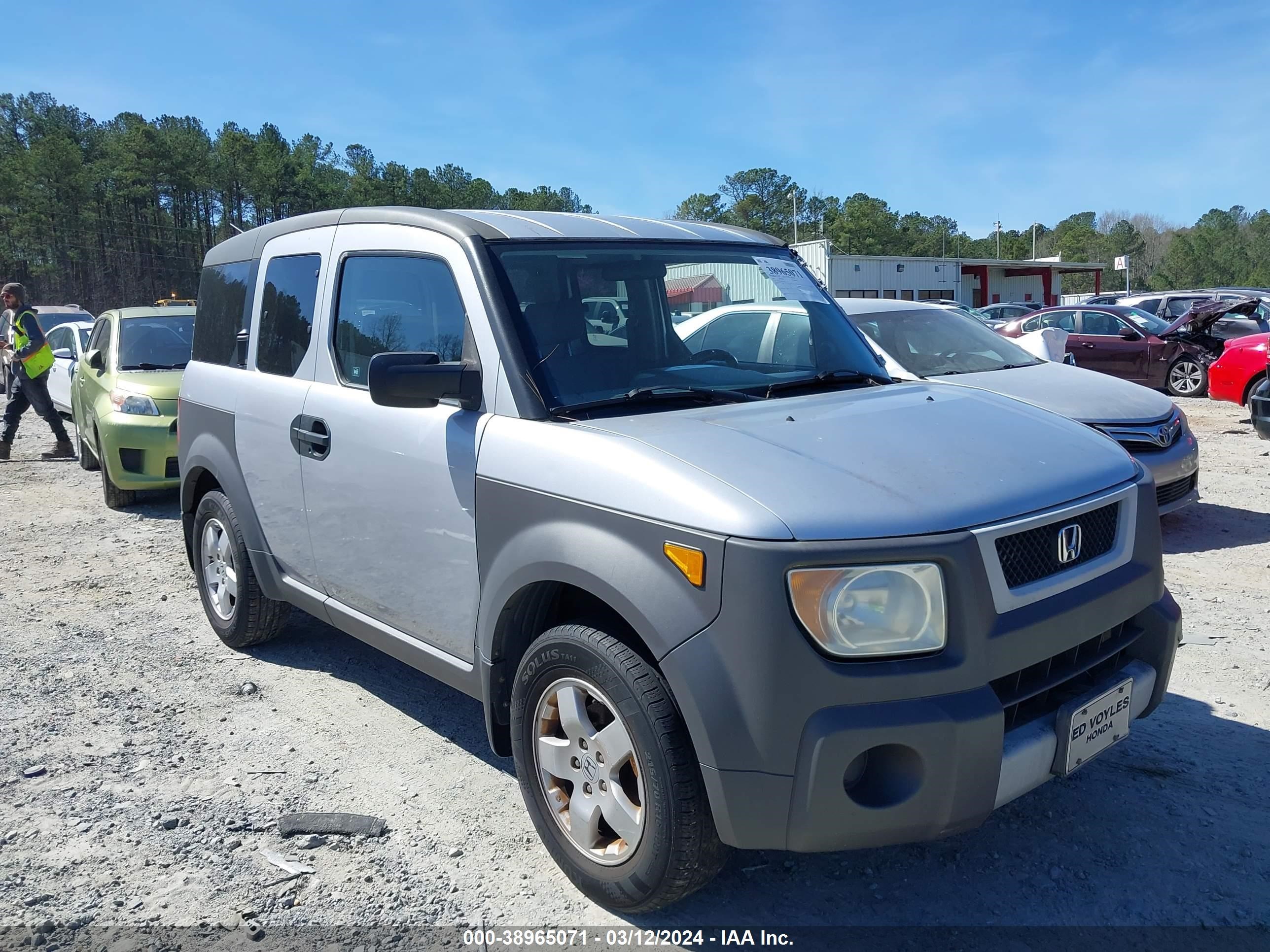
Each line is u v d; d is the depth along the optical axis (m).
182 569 6.53
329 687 4.44
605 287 3.34
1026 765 2.47
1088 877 2.90
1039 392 6.67
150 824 3.27
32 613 5.58
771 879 2.93
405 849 3.11
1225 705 4.04
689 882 2.52
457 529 3.12
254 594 4.63
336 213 3.98
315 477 3.82
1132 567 2.83
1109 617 2.67
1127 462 3.01
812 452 2.62
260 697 4.33
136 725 4.05
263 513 4.28
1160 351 15.70
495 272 3.16
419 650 3.44
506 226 3.38
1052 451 2.88
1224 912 2.73
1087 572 2.65
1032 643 2.44
